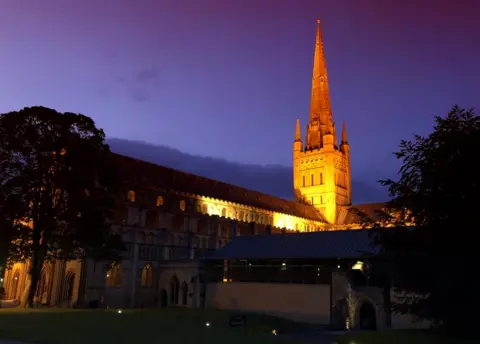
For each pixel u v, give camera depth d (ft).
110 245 192.13
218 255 214.69
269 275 193.26
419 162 98.32
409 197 98.48
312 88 526.98
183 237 275.18
